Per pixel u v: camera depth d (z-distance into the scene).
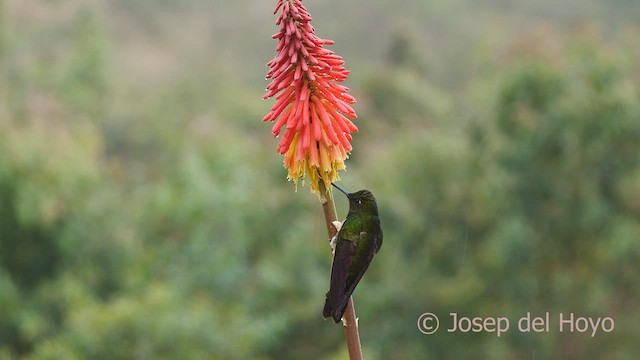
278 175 21.98
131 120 28.17
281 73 5.28
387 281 18.55
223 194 19.78
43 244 18.77
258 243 20.67
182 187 20.39
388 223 18.67
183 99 31.75
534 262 17.55
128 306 15.29
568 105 17.27
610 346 17.53
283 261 19.73
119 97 30.16
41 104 22.42
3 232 18.58
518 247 17.28
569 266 17.75
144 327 15.07
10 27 31.58
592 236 17.55
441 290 18.09
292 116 5.25
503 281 17.66
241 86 35.09
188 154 21.67
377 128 25.55
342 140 5.30
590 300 17.47
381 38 38.19
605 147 17.42
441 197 18.47
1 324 17.55
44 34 33.78
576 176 17.44
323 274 19.88
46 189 18.59
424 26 37.78
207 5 41.16
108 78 30.20
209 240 19.48
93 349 14.92
